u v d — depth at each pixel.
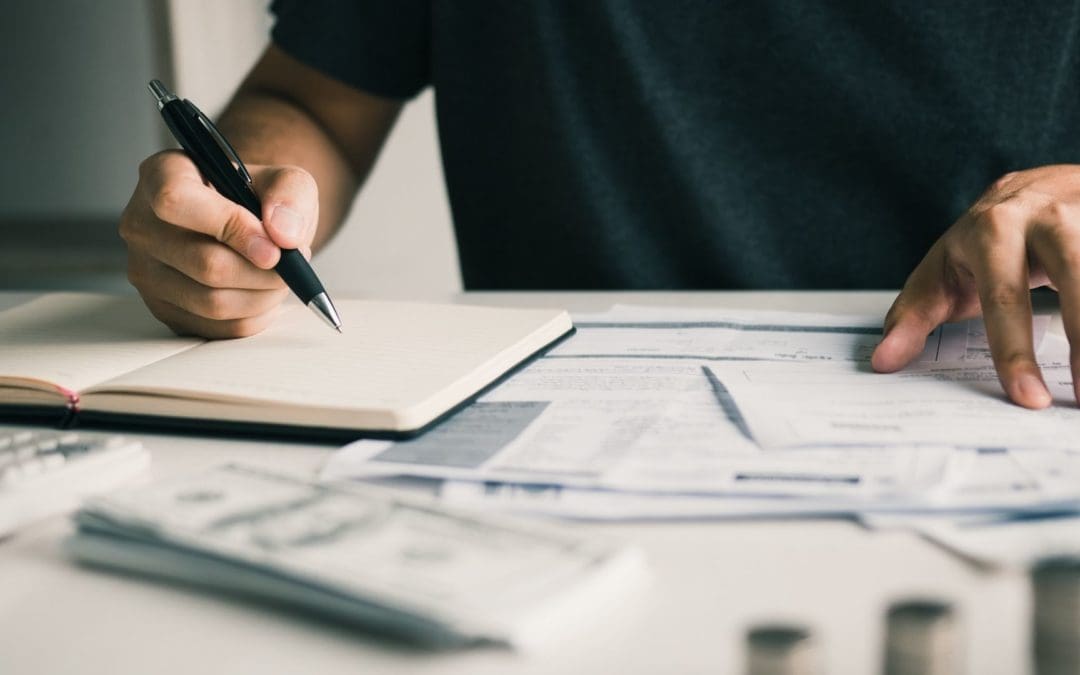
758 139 0.99
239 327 0.57
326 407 0.43
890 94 0.96
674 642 0.27
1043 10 0.93
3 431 0.48
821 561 0.32
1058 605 0.25
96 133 2.45
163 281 0.57
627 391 0.49
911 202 0.98
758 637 0.23
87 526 0.33
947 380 0.50
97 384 0.49
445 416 0.45
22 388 0.49
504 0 1.00
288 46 1.02
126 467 0.40
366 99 1.04
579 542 0.30
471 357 0.51
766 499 0.35
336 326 0.56
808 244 1.00
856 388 0.48
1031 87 0.95
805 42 0.96
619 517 0.34
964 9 0.94
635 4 0.99
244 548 0.29
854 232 0.99
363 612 0.27
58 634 0.28
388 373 0.48
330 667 0.26
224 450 0.44
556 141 1.01
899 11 0.94
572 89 1.01
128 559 0.32
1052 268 0.51
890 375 0.51
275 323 0.60
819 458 0.38
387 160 2.26
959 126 0.95
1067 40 0.94
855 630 0.27
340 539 0.30
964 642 0.23
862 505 0.34
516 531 0.31
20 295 0.80
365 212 2.28
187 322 0.58
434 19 1.03
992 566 0.31
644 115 0.99
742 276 1.00
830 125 0.98
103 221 2.51
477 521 0.32
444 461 0.39
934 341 0.57
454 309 0.62
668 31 0.99
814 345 0.58
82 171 2.49
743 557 0.32
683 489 0.36
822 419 0.43
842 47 0.96
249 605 0.30
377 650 0.27
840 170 0.99
